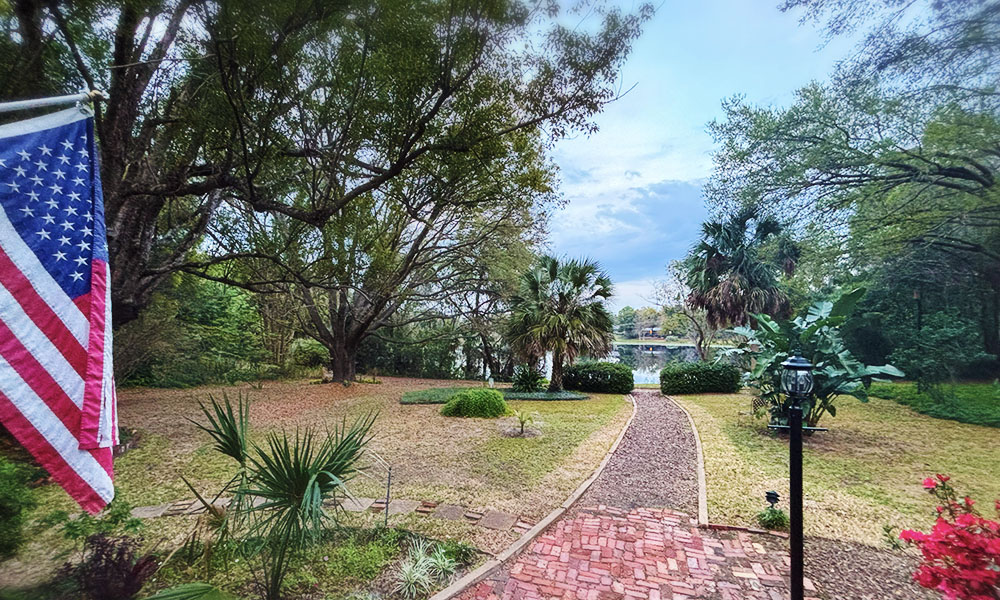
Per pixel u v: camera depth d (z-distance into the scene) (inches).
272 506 110.9
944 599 121.0
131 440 278.1
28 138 98.2
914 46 297.9
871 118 354.0
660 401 485.4
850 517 174.7
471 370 776.9
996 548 93.0
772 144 396.8
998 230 349.7
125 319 260.4
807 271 475.2
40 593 114.8
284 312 584.4
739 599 123.2
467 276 615.8
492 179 235.0
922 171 345.7
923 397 415.8
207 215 277.9
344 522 164.6
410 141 196.9
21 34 152.3
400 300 556.7
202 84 184.9
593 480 218.8
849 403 443.2
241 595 118.3
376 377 696.4
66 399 93.2
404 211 326.3
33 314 92.8
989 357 418.3
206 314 551.2
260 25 156.1
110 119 185.9
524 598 123.3
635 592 126.6
